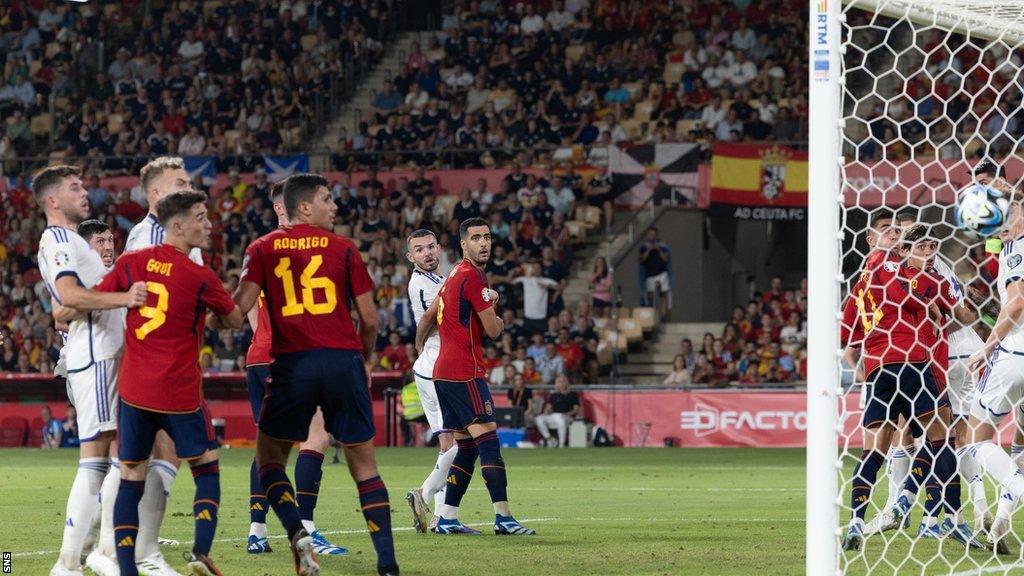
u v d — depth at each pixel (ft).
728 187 296.10
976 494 98.17
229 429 273.75
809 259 69.72
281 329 76.33
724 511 124.88
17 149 370.32
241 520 117.19
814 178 69.67
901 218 93.56
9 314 314.76
